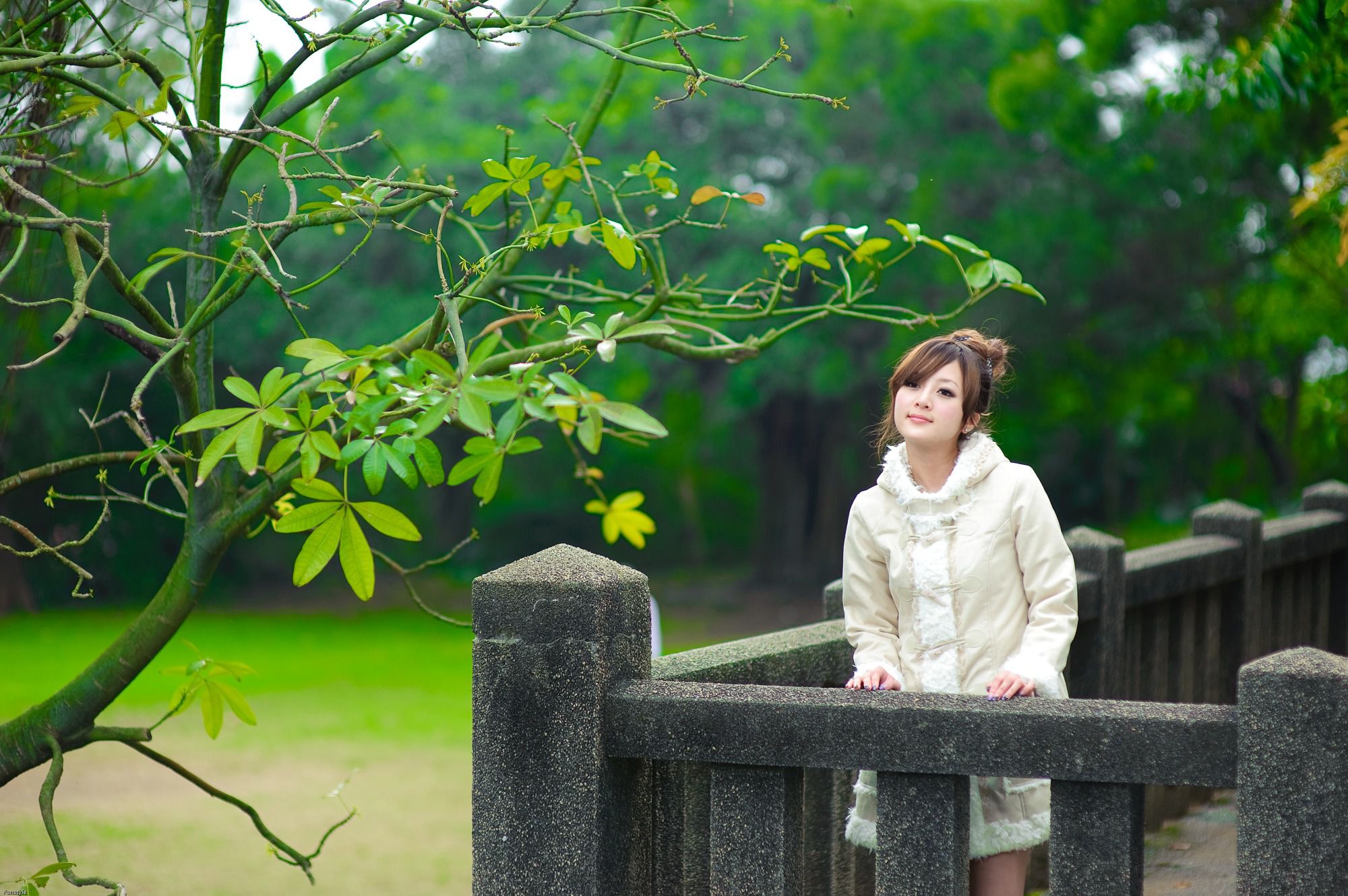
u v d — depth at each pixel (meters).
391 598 26.17
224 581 27.12
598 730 2.17
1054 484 31.00
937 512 2.71
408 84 23.34
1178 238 18.17
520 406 1.94
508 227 3.76
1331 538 5.96
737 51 22.34
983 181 18.80
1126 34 16.06
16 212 3.41
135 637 3.20
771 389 22.22
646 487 34.59
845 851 3.16
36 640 18.20
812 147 21.84
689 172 21.70
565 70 22.73
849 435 26.38
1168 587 4.41
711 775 2.22
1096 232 18.02
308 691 13.61
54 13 2.98
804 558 27.22
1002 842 2.61
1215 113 11.41
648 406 26.39
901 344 19.14
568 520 33.09
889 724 2.07
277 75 3.02
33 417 16.73
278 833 7.27
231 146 3.16
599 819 2.17
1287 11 5.38
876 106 20.17
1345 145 5.21
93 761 9.31
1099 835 2.01
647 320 3.49
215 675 3.20
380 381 2.19
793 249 3.35
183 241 18.53
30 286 3.75
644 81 21.41
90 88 2.87
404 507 31.69
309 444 2.12
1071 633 2.58
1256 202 17.55
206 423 2.12
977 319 18.89
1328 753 1.85
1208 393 27.06
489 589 2.21
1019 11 20.44
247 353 21.84
